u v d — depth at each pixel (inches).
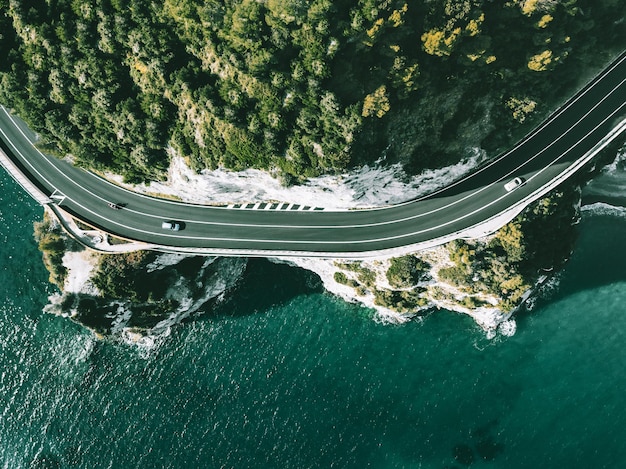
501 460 3221.0
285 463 3316.9
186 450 3380.9
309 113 2397.9
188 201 3070.9
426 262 3073.3
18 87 2669.8
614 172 3137.3
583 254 3297.2
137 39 2450.8
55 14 2549.2
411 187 2832.2
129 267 3240.7
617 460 3115.2
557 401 3218.5
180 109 2564.0
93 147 2817.4
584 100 2802.7
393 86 2394.2
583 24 2573.8
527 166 2847.0
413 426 3309.5
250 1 2256.4
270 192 2866.6
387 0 2202.3
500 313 3223.4
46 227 3371.1
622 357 3176.7
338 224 3002.0
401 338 3393.2
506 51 2583.7
